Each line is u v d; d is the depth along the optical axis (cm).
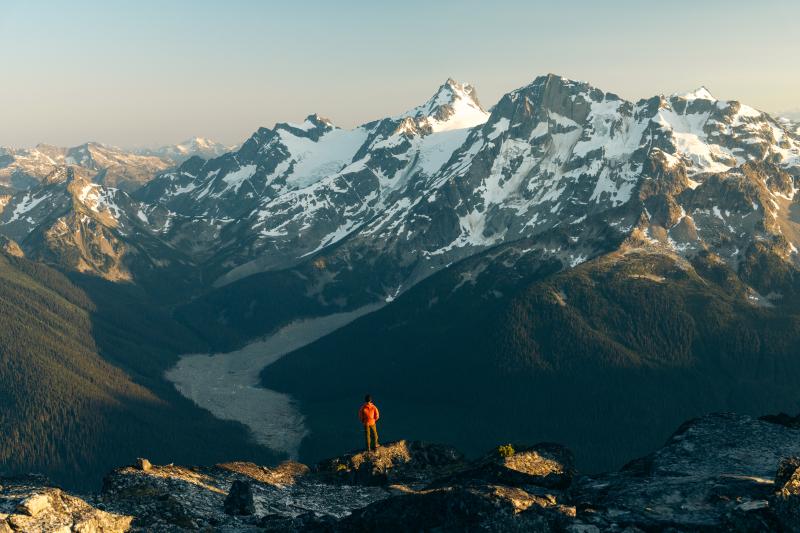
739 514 3622
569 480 5094
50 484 4822
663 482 4259
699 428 4991
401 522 4203
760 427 4947
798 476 3616
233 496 4944
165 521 4459
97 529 4062
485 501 3919
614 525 3725
